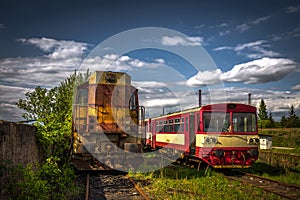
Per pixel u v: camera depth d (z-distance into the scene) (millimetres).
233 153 13141
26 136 7574
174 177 11984
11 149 6344
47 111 12172
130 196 8719
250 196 8969
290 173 13688
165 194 8969
